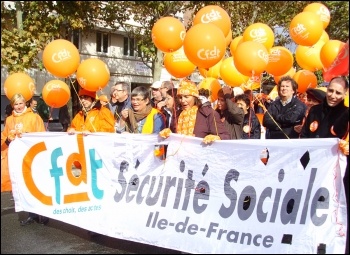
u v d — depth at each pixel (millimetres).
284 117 4785
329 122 3996
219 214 4125
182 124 4852
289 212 3859
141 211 4469
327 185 3730
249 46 4965
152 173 4492
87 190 4785
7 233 4895
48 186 4938
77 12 6383
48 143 4957
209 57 4645
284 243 3809
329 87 3898
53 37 6949
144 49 9336
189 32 4723
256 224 3961
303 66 6449
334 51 5336
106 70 5277
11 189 5293
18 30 6277
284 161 3918
